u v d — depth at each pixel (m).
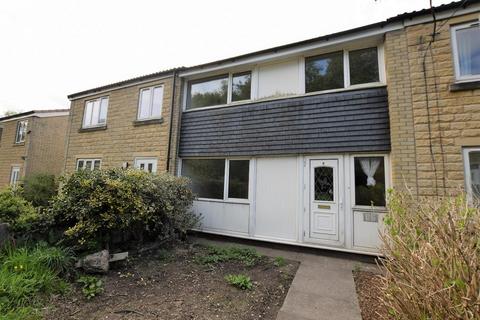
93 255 4.04
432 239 2.09
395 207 3.02
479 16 4.53
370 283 4.01
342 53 6.09
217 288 3.73
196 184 7.76
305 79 6.47
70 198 4.36
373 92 5.54
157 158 8.23
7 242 3.77
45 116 14.91
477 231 1.95
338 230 5.56
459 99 4.56
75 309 2.99
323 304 3.26
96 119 10.27
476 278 1.68
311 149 5.99
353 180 5.57
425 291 1.82
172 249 5.64
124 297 3.37
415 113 4.84
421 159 4.70
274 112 6.64
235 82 7.61
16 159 14.77
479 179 4.34
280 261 5.02
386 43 5.29
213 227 7.14
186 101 8.47
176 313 2.98
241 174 7.03
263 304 3.29
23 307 2.80
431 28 4.91
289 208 6.19
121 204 4.43
